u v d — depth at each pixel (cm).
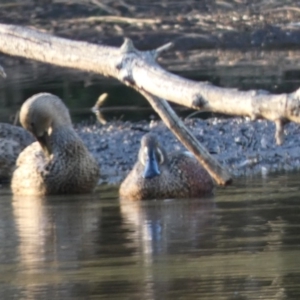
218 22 7775
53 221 2591
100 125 4600
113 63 2122
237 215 2564
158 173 2966
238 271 1914
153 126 4434
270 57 7038
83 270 1972
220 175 3036
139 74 2047
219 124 4406
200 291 1777
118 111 5066
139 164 3070
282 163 3706
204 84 1778
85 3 7775
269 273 1889
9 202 3041
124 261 2044
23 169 3238
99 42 7381
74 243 2256
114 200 2989
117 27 7544
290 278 1848
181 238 2269
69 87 5891
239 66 6475
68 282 1873
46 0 7762
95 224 2516
